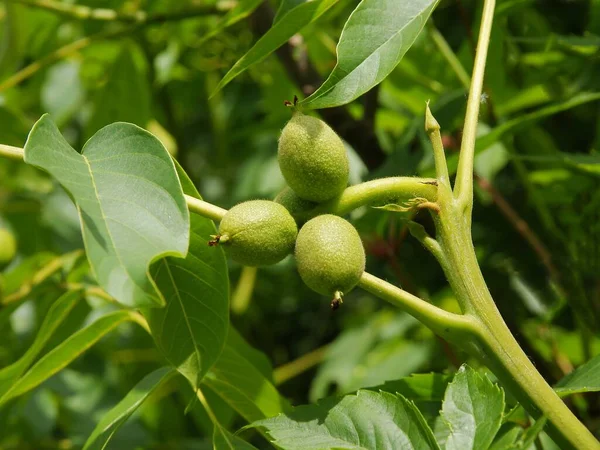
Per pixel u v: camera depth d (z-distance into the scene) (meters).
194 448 0.65
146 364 0.72
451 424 0.36
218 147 0.85
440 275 0.68
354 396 0.39
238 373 0.44
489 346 0.38
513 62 0.61
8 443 0.64
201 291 0.41
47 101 0.75
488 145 0.51
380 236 0.55
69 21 0.75
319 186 0.39
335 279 0.37
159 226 0.35
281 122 0.71
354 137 0.59
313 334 0.88
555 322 0.63
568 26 0.67
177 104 0.87
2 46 0.72
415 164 0.54
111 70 0.70
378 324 0.73
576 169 0.54
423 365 0.67
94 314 0.67
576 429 0.37
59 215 0.76
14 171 0.69
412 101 0.64
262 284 0.84
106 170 0.37
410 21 0.39
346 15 0.68
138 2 0.74
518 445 0.35
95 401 0.67
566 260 0.58
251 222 0.38
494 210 0.67
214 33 0.50
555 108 0.49
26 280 0.56
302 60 0.62
